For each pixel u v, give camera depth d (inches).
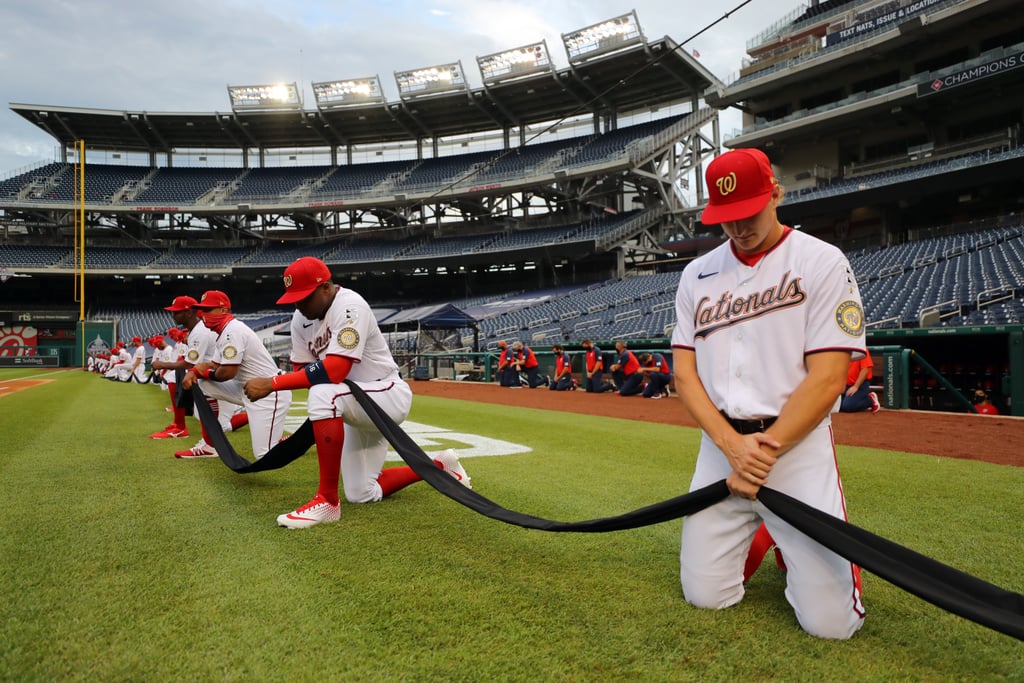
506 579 96.6
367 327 134.3
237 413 271.7
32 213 1637.6
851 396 380.8
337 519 130.5
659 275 1277.1
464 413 402.6
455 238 1621.6
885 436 280.7
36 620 80.3
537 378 704.4
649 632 79.0
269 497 151.2
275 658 71.1
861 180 1018.1
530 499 150.7
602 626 80.5
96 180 1697.8
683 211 1374.3
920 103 941.8
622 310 1082.7
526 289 1605.6
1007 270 641.6
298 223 1781.5
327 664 69.9
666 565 103.8
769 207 77.8
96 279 1732.3
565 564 103.9
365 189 1678.2
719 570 84.7
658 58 512.1
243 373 201.2
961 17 871.1
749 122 1211.9
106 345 1512.1
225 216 1710.1
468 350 1079.6
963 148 946.1
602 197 1547.7
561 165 1476.4
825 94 1096.8
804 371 78.6
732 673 69.4
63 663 69.4
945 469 196.5
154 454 217.9
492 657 72.1
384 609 84.8
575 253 1352.1
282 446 147.0
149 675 67.1
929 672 70.2
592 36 1382.9
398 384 144.2
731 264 85.0
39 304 1678.2
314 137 1769.2
